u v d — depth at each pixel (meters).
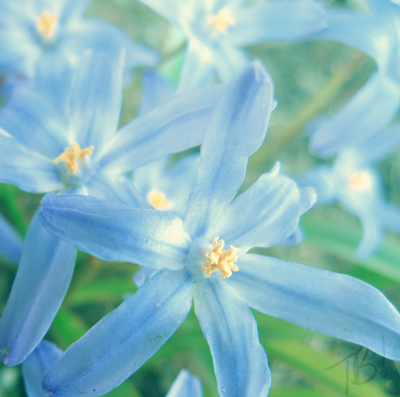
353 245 0.17
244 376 0.10
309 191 0.10
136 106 0.21
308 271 0.10
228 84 0.10
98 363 0.09
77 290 0.14
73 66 0.13
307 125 0.17
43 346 0.11
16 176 0.11
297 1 0.13
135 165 0.11
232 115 0.10
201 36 0.13
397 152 0.25
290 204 0.10
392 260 0.17
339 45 0.26
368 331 0.10
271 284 0.10
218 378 0.10
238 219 0.10
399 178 0.24
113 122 0.11
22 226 0.15
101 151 0.11
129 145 0.11
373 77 0.13
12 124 0.11
